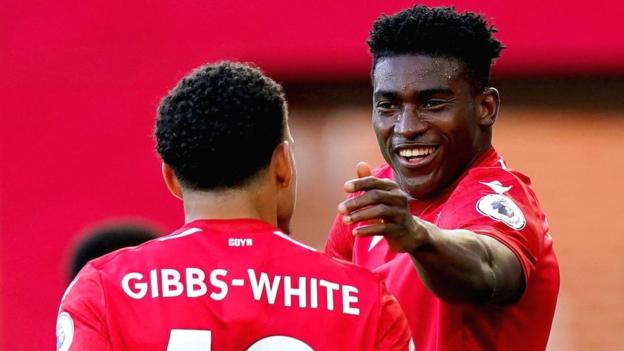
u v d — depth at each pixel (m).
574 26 29.42
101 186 28.92
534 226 12.56
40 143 28.98
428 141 13.16
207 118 10.60
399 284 13.01
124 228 15.80
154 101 28.92
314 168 35.22
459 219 12.30
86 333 10.16
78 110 28.97
